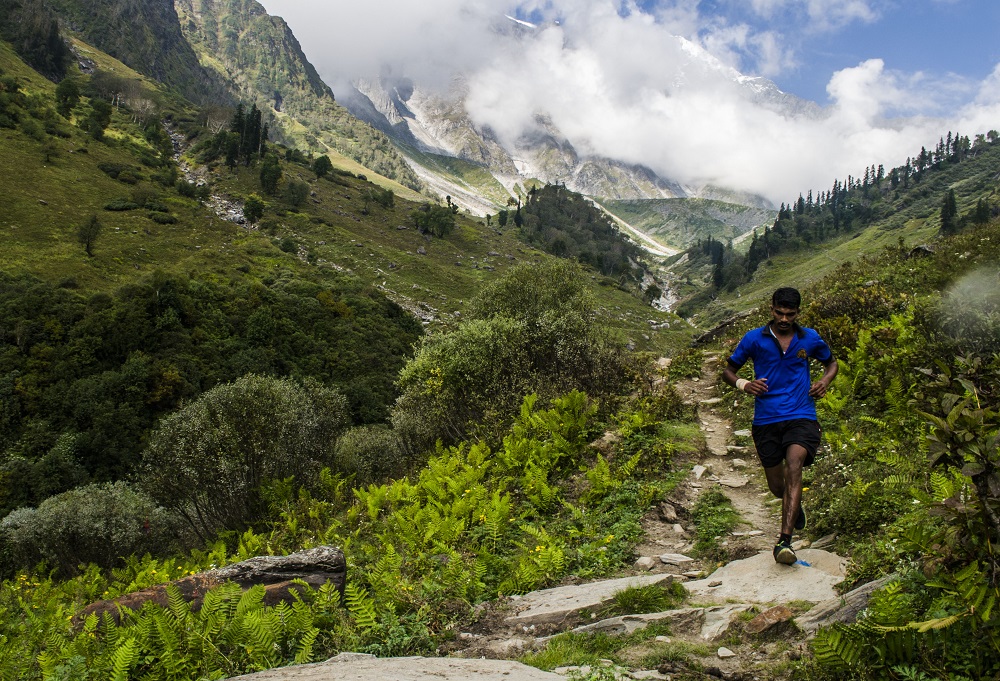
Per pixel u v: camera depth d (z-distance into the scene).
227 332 65.94
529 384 13.72
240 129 174.75
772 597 4.20
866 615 3.14
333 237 135.62
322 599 5.37
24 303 59.69
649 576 4.95
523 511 7.86
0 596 13.34
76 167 122.19
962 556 3.08
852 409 8.42
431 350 16.61
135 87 195.25
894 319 9.81
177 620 4.98
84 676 4.80
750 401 10.81
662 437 9.43
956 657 2.72
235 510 19.14
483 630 4.75
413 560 6.61
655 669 3.48
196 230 109.75
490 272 142.75
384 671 3.53
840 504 5.31
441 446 14.57
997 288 9.13
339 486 18.03
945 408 3.58
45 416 49.12
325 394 23.55
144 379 53.09
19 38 190.38
